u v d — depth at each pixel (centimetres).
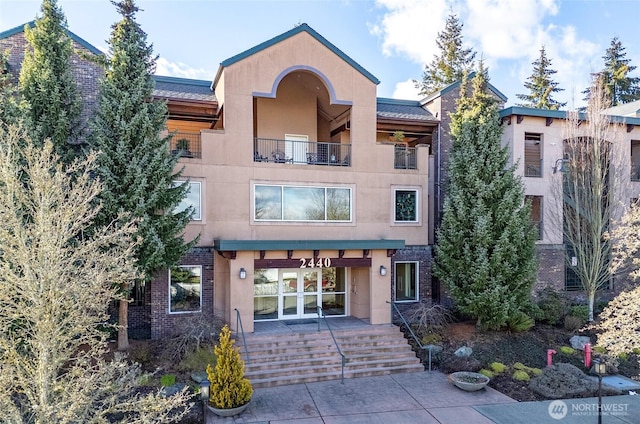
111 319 1584
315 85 1880
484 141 1647
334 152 2008
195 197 1570
